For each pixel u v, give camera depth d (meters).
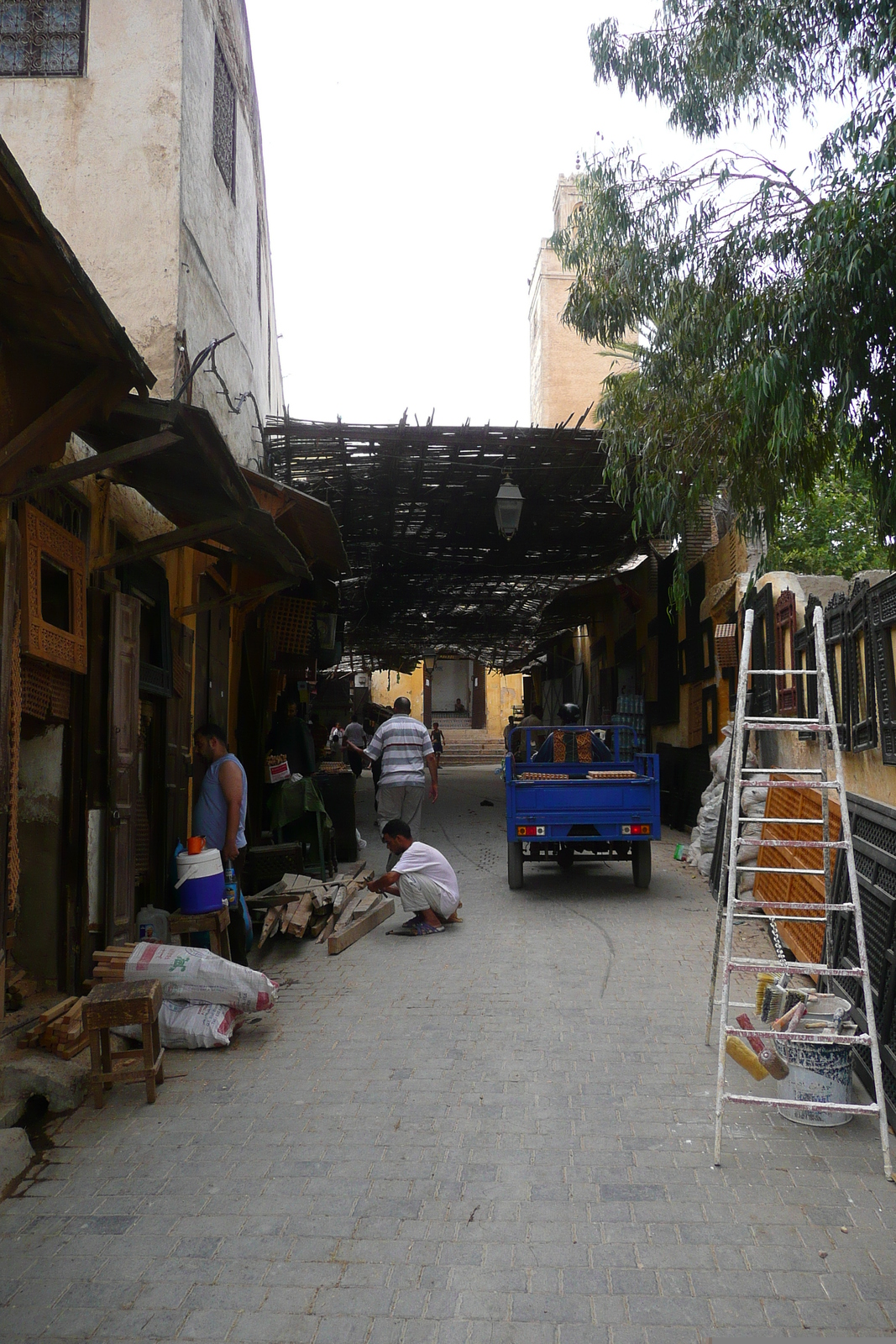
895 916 4.59
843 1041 3.99
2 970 4.27
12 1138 3.96
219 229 8.86
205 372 8.22
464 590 22.22
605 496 13.91
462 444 11.58
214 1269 3.18
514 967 6.95
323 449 11.63
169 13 7.37
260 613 12.13
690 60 9.34
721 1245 3.30
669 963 7.02
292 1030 5.57
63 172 7.24
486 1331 2.86
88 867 5.50
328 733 21.67
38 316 3.86
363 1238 3.36
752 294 8.70
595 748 10.47
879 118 8.04
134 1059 4.69
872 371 7.79
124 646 5.80
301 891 8.21
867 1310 2.93
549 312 25.95
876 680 5.46
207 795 6.92
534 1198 3.63
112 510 6.02
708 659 13.89
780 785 4.50
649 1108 4.44
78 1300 3.02
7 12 7.36
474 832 15.55
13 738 4.38
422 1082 4.76
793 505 16.31
